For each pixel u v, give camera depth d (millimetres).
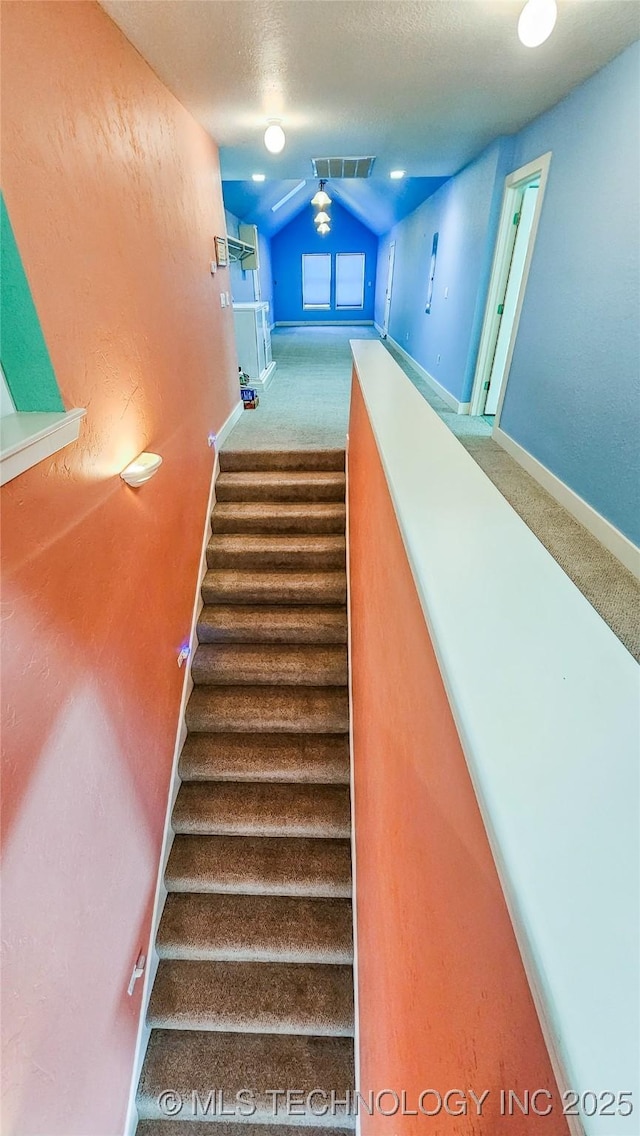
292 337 9320
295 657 2652
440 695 606
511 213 3625
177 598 2277
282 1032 1788
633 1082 259
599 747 408
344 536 3055
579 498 2545
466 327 4348
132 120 1702
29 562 1055
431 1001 668
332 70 2076
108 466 1479
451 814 565
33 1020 1046
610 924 314
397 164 4035
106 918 1429
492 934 425
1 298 1085
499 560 650
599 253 2330
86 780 1303
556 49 2000
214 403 3135
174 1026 1797
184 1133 1651
